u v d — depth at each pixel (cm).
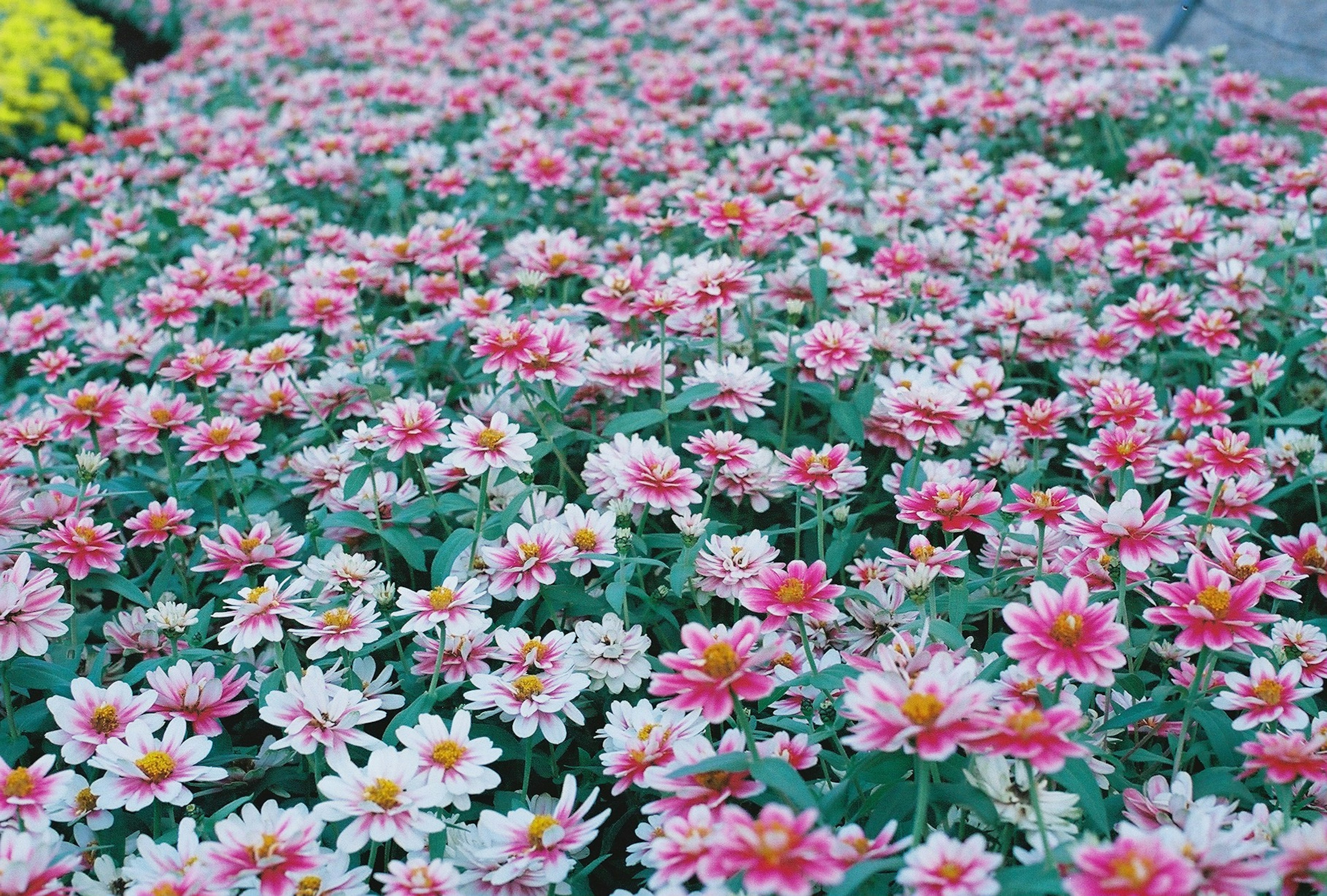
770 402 339
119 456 416
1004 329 406
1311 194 476
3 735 268
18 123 859
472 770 231
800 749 233
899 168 559
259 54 884
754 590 245
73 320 506
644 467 295
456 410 410
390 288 461
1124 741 268
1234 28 885
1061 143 641
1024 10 846
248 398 392
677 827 197
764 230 435
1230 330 380
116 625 316
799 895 164
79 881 218
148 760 234
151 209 602
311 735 238
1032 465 359
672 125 652
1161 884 158
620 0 962
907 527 356
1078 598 207
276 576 331
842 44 745
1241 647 240
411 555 314
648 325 418
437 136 700
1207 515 280
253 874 203
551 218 575
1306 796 234
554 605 293
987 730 179
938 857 177
